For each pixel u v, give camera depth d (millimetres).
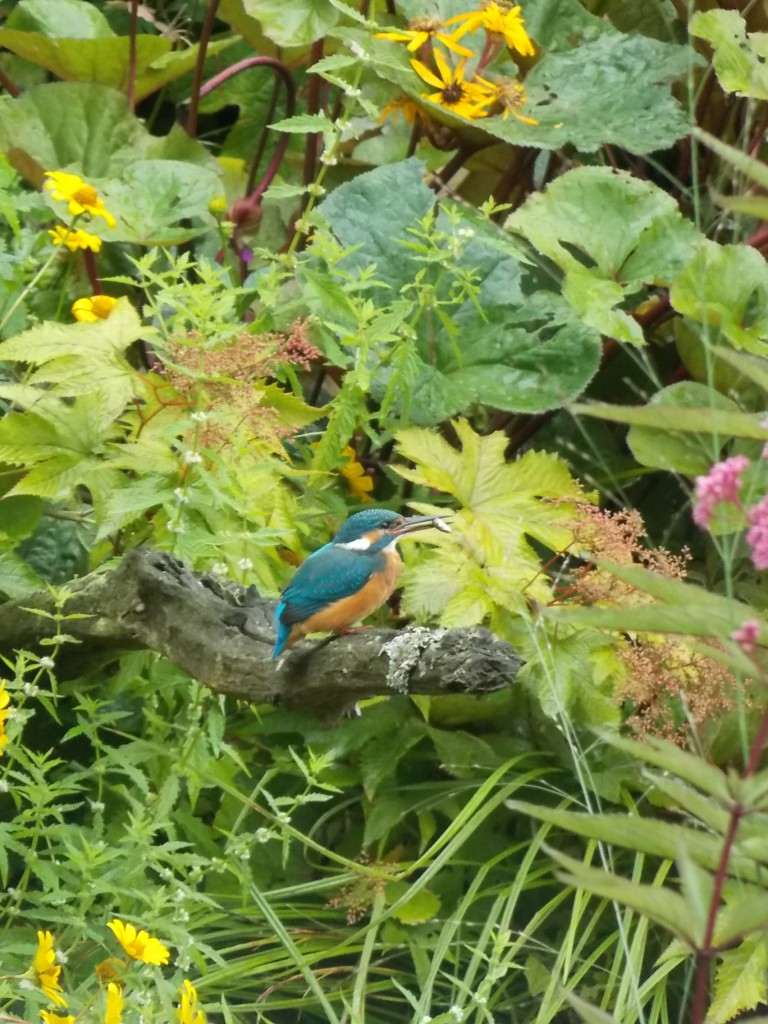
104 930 1753
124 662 1894
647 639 1846
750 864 1093
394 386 1973
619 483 2305
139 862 1712
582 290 2088
